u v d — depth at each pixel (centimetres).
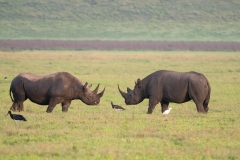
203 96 6038
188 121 5406
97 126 5003
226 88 9762
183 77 6081
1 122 5184
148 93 6262
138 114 5953
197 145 4247
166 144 4253
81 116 5688
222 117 5772
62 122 5219
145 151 3975
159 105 7431
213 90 9388
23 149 3991
